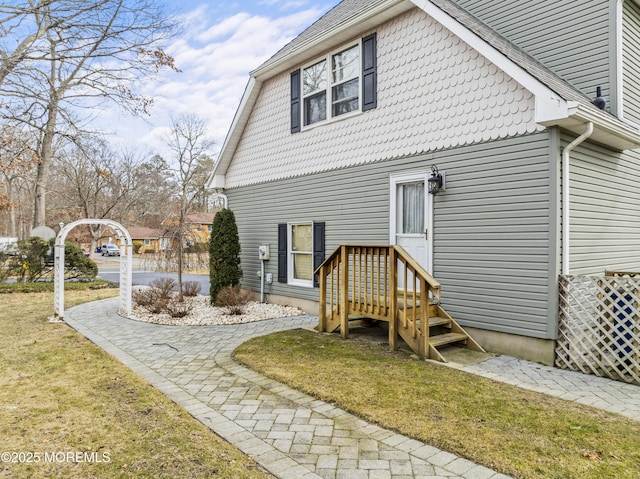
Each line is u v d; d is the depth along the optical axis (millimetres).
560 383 4480
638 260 7199
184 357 5633
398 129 7031
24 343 6375
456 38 6188
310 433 3328
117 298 11789
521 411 3680
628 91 6523
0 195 20766
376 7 6914
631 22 6684
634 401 3969
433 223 6477
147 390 4297
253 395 4188
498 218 5664
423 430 3314
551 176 5137
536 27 6805
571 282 5059
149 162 32906
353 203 7859
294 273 9539
